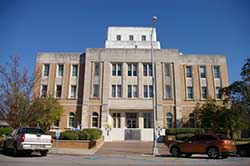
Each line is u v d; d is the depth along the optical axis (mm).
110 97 42781
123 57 44500
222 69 45062
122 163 14578
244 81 31766
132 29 56500
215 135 18891
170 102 42656
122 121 42719
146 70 44406
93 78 43594
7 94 25016
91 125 41500
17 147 16938
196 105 42875
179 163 14852
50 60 45156
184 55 45656
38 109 26781
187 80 44594
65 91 43688
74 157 18266
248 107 31453
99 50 44750
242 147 20453
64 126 41969
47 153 19922
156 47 51875
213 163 14945
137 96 43062
